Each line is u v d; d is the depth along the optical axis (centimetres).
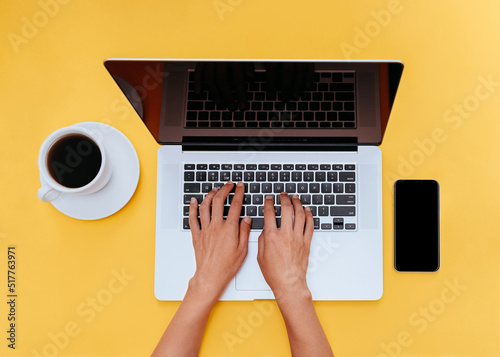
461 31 70
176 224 68
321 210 67
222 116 61
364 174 67
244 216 68
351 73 58
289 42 71
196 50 71
